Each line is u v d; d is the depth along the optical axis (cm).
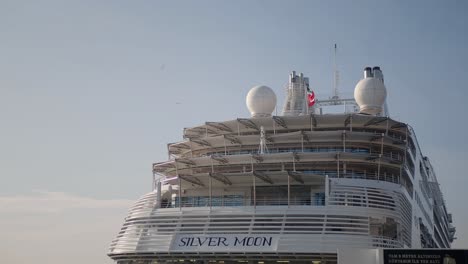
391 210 6056
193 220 6028
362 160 6412
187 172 7031
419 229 7500
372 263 4300
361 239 5588
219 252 5672
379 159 6400
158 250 5900
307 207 5819
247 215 5888
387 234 6053
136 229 6241
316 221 5688
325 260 5481
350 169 6594
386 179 6569
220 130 7194
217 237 5794
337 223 5675
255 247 5597
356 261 4334
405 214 6438
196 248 5769
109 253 6381
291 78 8356
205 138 6975
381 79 8600
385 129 6981
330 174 6481
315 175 5984
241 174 6003
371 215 5841
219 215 5975
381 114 7525
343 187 6056
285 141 6769
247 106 7650
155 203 6431
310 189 6250
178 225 6050
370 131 7006
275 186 6359
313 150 6769
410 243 6581
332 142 6700
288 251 5491
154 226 6159
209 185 6400
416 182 7800
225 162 6662
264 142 6688
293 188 6309
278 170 6575
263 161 6519
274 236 5634
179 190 6300
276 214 5809
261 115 7500
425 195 8844
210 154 7206
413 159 7719
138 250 6019
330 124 6919
